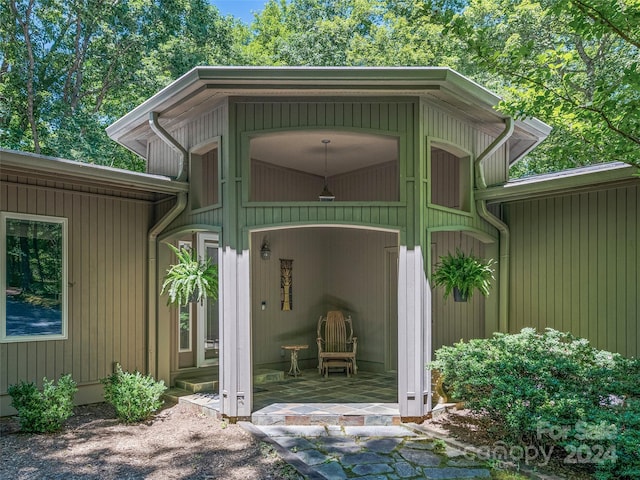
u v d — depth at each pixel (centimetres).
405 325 580
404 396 575
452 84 566
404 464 454
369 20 1602
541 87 435
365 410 595
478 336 746
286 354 891
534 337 588
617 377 473
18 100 1346
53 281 652
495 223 709
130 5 1404
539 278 688
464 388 529
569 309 654
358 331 909
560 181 608
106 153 1379
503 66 427
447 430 549
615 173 560
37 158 551
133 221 738
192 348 802
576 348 539
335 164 895
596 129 447
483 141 739
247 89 570
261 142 736
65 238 663
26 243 630
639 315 584
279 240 896
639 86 380
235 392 579
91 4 1356
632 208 596
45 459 461
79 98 1484
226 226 598
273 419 575
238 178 595
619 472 379
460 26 414
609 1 354
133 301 732
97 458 465
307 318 934
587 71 1280
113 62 1447
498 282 725
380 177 895
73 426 571
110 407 661
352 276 927
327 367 826
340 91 576
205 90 573
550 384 462
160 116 683
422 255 589
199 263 666
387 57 1483
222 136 610
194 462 456
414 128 592
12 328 612
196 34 1511
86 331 679
